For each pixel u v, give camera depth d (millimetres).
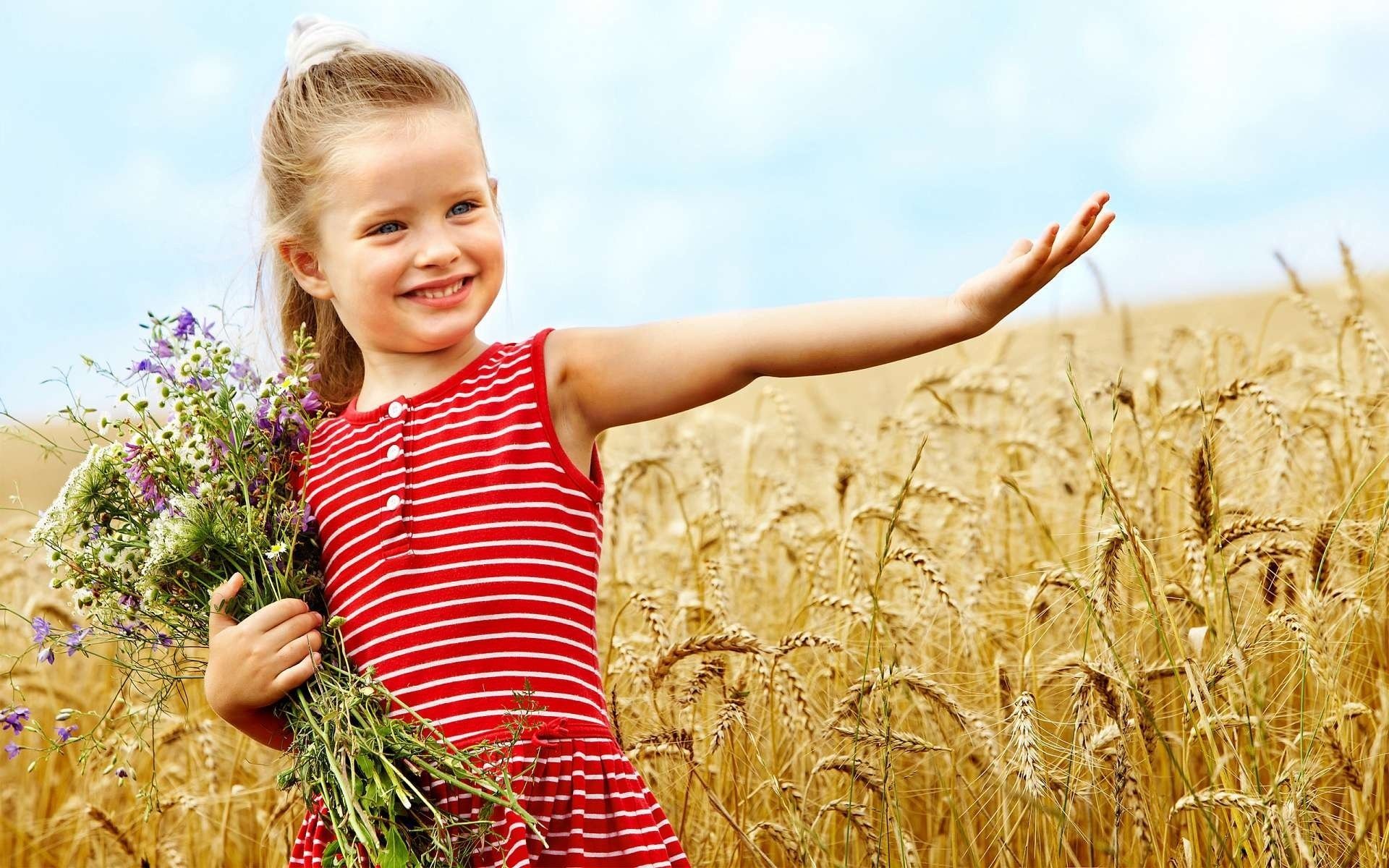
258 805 3709
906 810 3264
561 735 2088
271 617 2152
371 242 2221
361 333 2338
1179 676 2629
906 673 2846
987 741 2779
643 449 4953
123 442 2328
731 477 4949
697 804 3217
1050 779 2709
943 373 5066
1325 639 2830
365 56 2334
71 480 2242
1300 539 2916
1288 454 3432
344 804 2068
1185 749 2754
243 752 3838
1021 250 2008
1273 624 2746
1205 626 2934
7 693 4434
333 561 2266
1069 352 5410
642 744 2842
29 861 3850
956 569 3873
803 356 2117
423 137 2215
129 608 2301
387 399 2324
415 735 2057
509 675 2094
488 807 2010
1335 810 2904
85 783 3982
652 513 4871
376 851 1991
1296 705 3061
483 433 2191
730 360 2162
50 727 4164
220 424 2271
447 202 2229
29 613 3967
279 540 2275
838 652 3137
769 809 3186
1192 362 5297
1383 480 3574
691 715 3029
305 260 2424
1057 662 2975
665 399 2207
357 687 2102
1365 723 2834
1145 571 2820
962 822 2961
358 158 2215
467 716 2076
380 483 2215
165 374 2283
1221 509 3387
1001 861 2908
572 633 2154
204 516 2201
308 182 2295
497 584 2117
